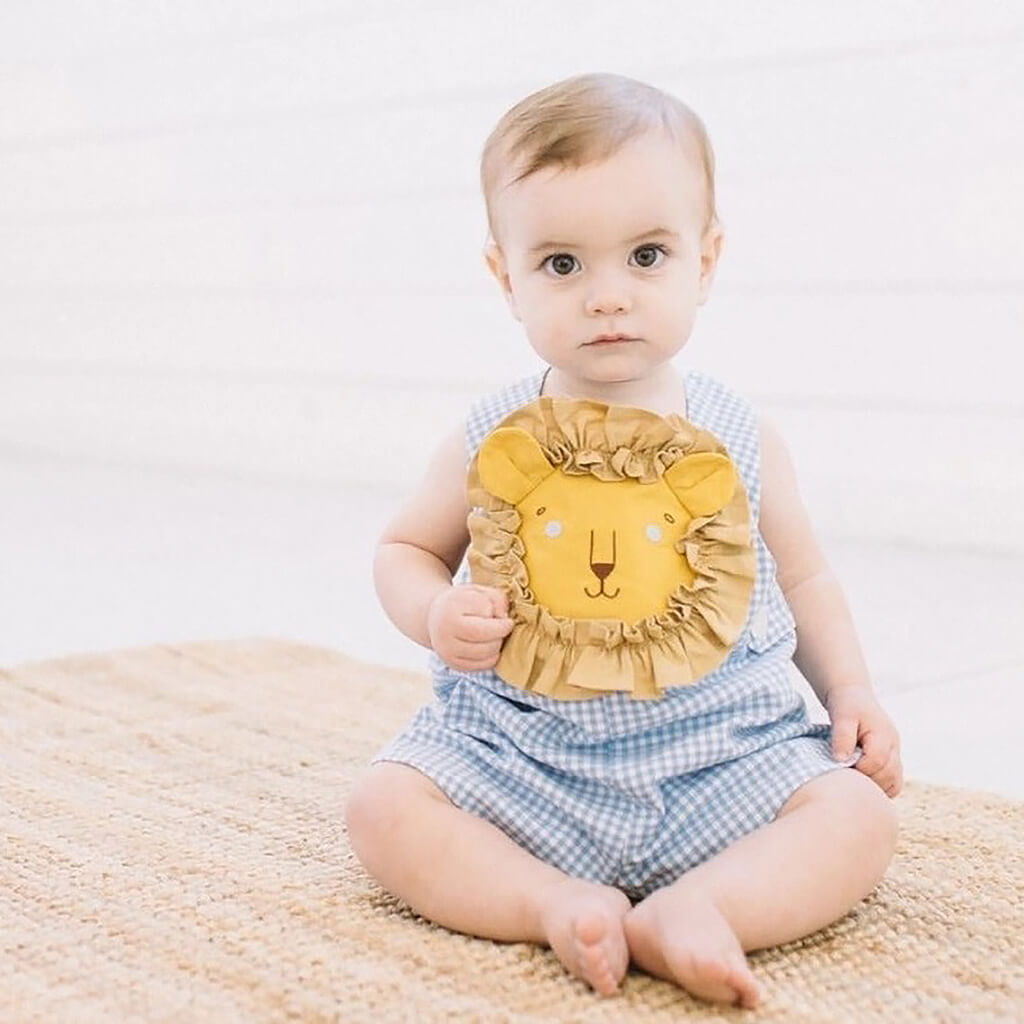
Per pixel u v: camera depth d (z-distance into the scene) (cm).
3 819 133
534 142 116
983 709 181
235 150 381
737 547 114
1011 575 261
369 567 274
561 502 114
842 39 275
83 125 418
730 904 102
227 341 396
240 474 399
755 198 291
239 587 259
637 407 117
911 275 277
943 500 283
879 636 219
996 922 110
